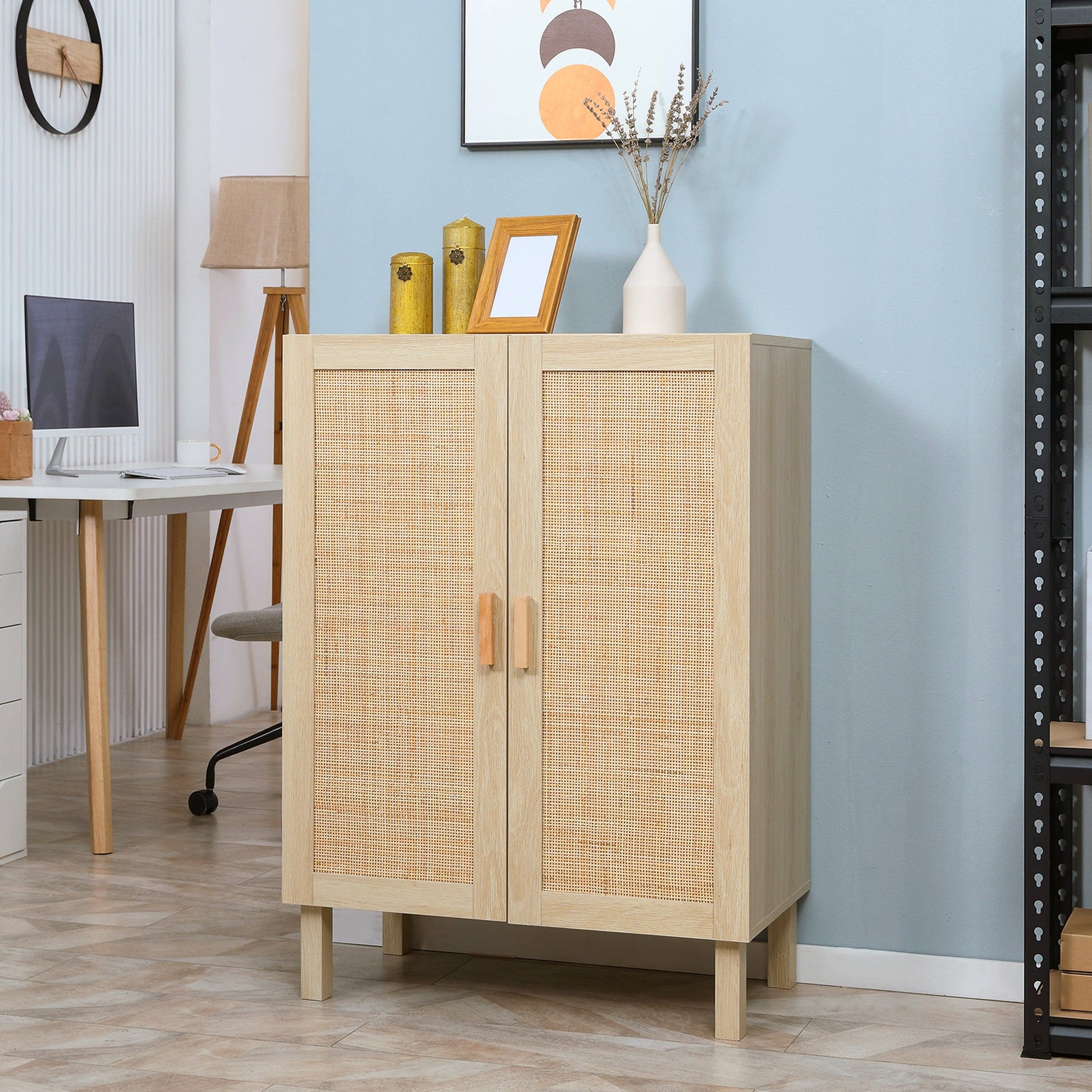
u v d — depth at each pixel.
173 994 2.50
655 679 2.27
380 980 2.60
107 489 3.40
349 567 2.42
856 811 2.59
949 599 2.53
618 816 2.30
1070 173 2.46
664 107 2.62
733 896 2.24
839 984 2.59
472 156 2.74
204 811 3.84
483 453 2.34
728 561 2.22
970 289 2.50
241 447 4.91
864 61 2.54
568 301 2.71
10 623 3.39
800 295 2.59
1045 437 2.18
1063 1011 2.25
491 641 2.33
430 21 2.74
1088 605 2.25
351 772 2.43
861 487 2.57
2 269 4.22
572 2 2.65
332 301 2.81
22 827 3.43
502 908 2.36
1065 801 2.46
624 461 2.27
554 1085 2.10
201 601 5.08
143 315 4.88
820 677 2.60
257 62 5.37
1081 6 2.15
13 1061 2.20
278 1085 2.10
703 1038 2.30
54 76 4.41
